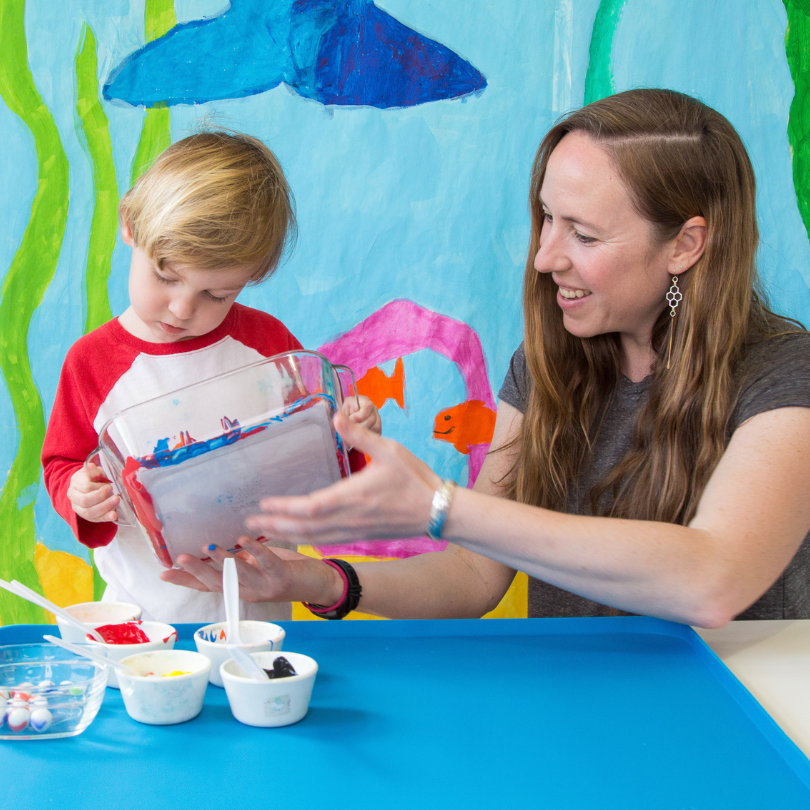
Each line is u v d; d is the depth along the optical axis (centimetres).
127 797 49
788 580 99
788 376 87
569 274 95
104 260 166
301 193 168
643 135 88
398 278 171
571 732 59
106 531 101
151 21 163
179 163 102
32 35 162
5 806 48
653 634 82
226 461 68
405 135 168
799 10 167
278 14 164
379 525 71
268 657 63
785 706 64
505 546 71
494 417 174
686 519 95
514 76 168
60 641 61
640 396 107
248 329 123
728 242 92
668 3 166
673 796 51
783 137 169
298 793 50
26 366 166
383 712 62
